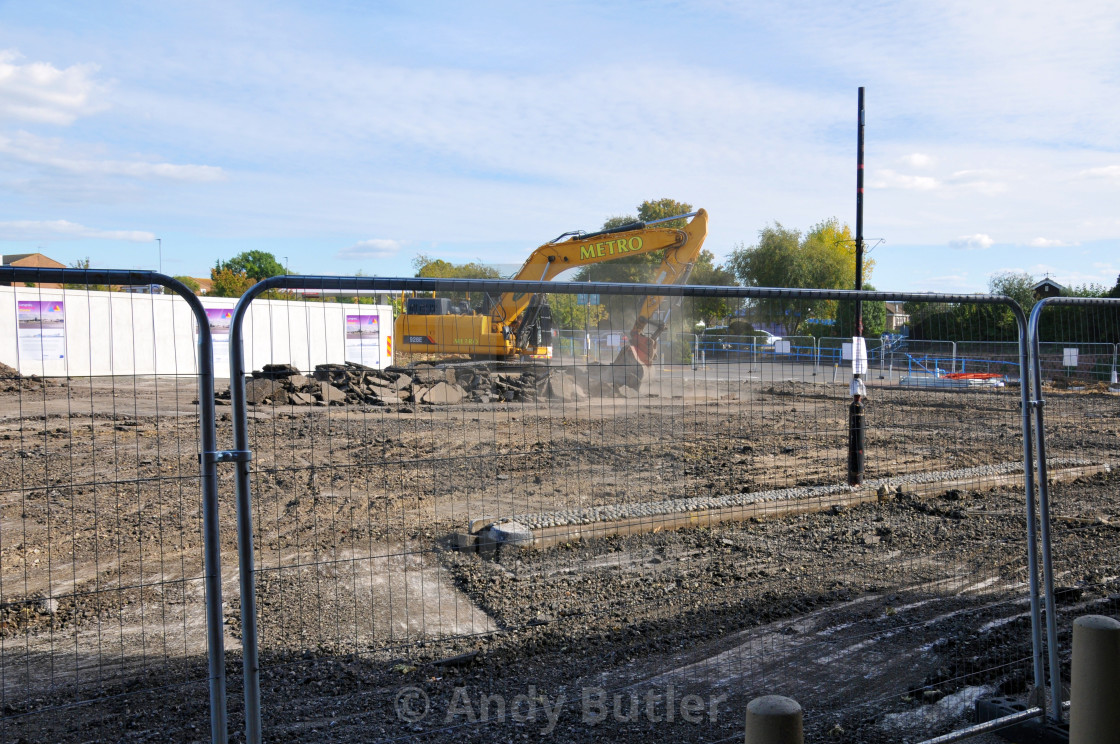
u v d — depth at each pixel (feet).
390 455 39.58
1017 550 23.56
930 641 16.81
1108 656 10.50
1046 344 24.12
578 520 24.44
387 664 15.40
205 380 9.11
